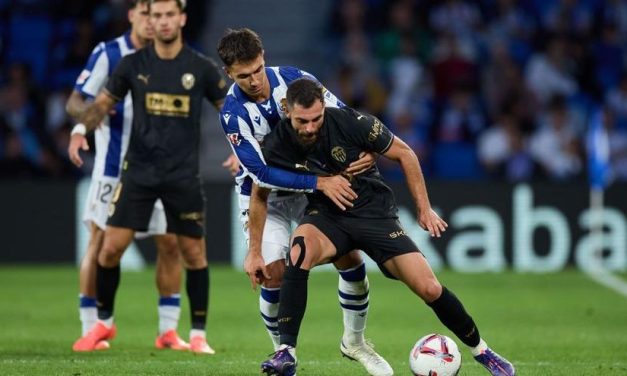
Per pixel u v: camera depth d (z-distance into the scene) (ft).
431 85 215.31
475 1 229.66
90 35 214.28
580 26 224.94
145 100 95.66
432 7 227.61
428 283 74.38
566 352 100.17
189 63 96.27
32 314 130.31
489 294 152.05
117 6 210.59
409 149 77.25
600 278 171.53
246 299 145.38
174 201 96.68
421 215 76.64
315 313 132.26
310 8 243.81
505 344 106.22
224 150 224.33
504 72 214.07
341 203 75.66
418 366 75.00
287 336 74.54
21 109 202.80
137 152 96.17
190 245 97.81
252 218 79.10
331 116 76.84
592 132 182.09
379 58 222.28
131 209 96.43
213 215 180.04
